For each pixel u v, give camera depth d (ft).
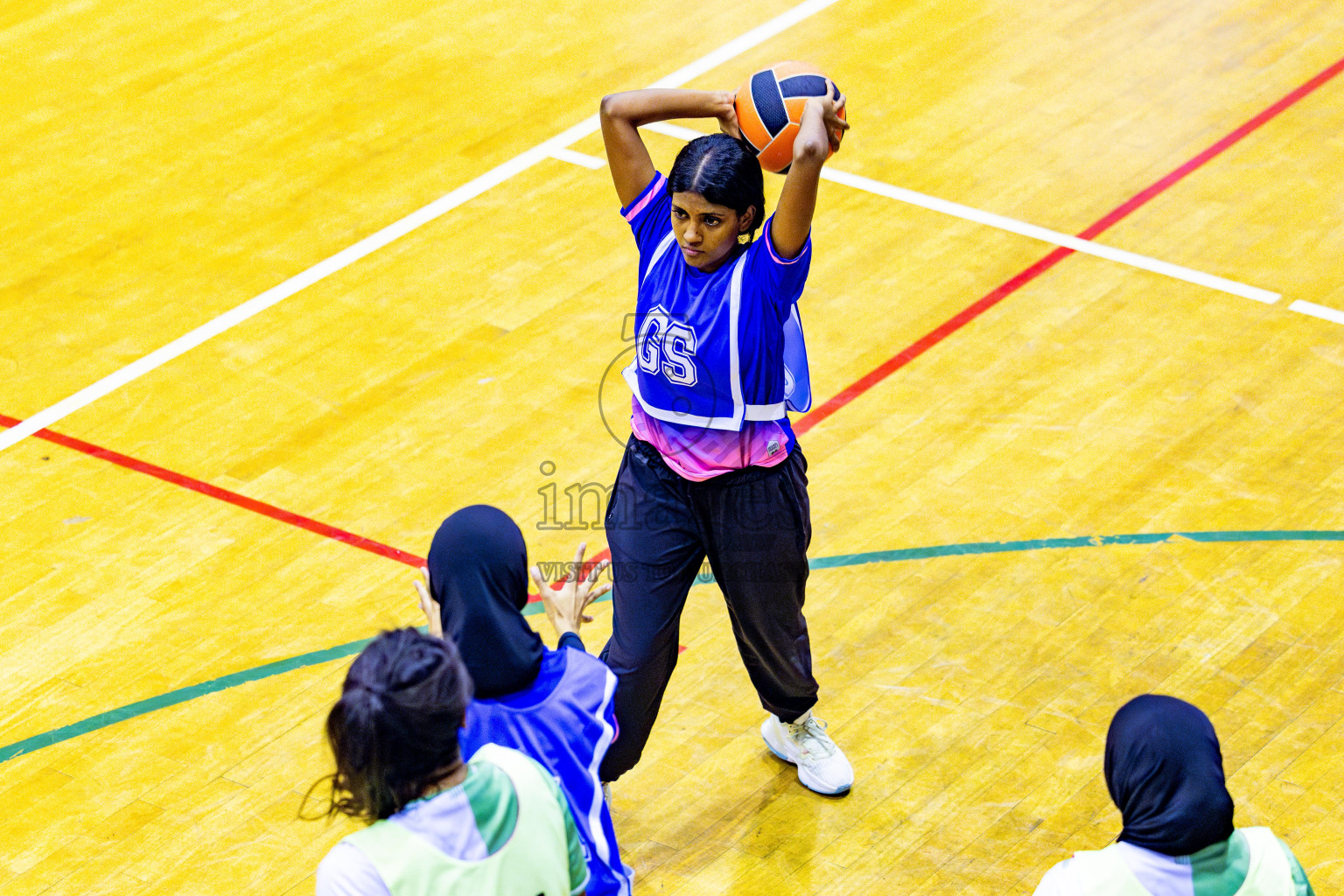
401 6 92.27
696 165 33.40
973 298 63.46
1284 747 42.04
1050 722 43.45
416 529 52.34
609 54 85.76
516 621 28.09
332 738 23.24
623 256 67.82
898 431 55.88
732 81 82.28
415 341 62.54
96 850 40.11
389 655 23.16
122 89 83.76
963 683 44.93
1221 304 62.23
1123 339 60.49
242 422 58.13
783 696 39.99
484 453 55.93
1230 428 55.21
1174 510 51.37
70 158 77.25
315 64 85.87
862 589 48.70
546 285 65.92
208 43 88.63
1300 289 62.95
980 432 55.62
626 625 36.73
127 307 65.51
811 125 33.45
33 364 61.82
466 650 27.91
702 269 34.71
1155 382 57.88
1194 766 24.72
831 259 66.39
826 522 51.70
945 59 83.25
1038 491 52.54
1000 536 50.65
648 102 36.58
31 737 44.01
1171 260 65.26
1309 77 79.36
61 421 58.39
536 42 87.35
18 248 69.92
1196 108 76.95
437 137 78.07
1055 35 85.20
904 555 50.06
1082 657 45.65
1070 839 39.75
